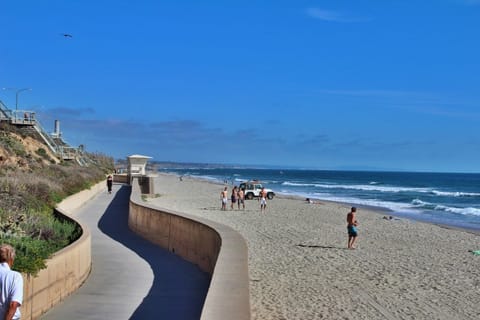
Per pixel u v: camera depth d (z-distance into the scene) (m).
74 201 28.08
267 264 16.80
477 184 127.81
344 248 21.31
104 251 16.23
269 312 10.92
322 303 12.01
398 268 17.27
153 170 109.44
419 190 92.00
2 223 12.32
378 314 11.48
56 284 9.76
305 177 181.38
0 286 5.61
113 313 9.27
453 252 21.81
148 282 11.91
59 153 50.88
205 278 12.38
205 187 75.19
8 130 41.94
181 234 15.44
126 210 28.80
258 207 43.78
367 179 165.38
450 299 13.26
